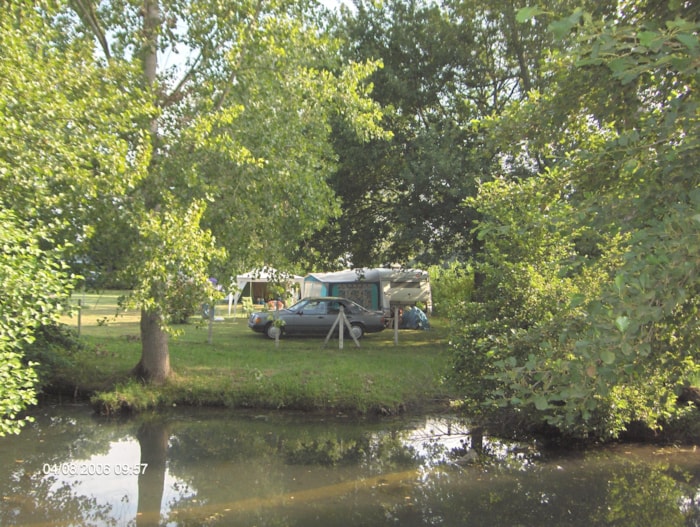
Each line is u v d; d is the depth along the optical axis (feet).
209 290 28.02
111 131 25.07
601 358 9.74
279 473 26.35
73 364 41.16
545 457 28.66
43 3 27.61
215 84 34.35
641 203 12.55
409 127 61.82
